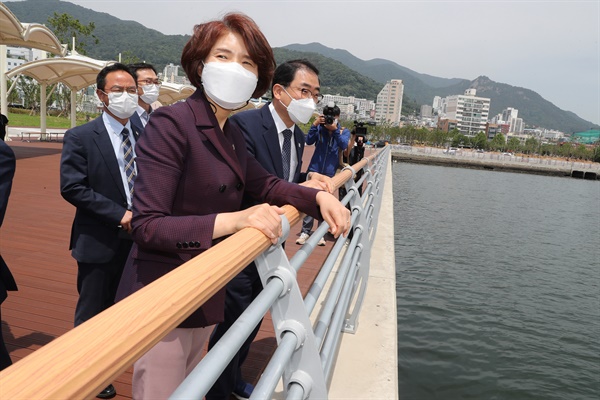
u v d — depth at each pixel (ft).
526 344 31.58
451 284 42.91
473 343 30.35
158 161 4.32
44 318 11.10
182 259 4.64
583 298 44.60
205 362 2.44
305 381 4.30
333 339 6.53
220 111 4.92
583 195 172.14
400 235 62.54
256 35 4.78
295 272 4.12
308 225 19.83
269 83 5.30
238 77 4.54
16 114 177.47
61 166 8.24
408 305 36.11
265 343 10.44
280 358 3.58
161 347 4.62
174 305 2.17
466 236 68.18
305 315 4.20
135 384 4.85
